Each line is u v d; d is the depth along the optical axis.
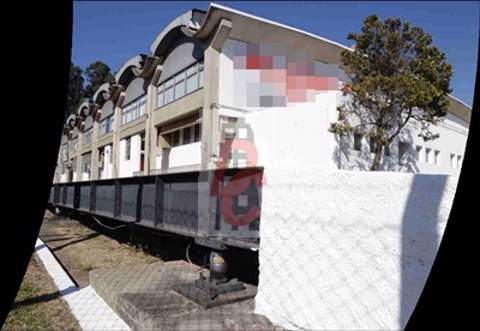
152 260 5.64
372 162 14.24
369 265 2.07
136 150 21.02
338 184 2.30
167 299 3.21
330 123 12.48
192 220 3.98
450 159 20.48
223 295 3.17
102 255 6.16
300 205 2.54
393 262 1.96
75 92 42.91
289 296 2.55
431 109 13.60
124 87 23.62
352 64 14.16
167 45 17.58
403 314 1.88
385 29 13.73
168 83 17.84
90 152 30.59
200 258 5.14
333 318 2.24
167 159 18.28
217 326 2.57
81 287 4.17
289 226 2.61
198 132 16.03
